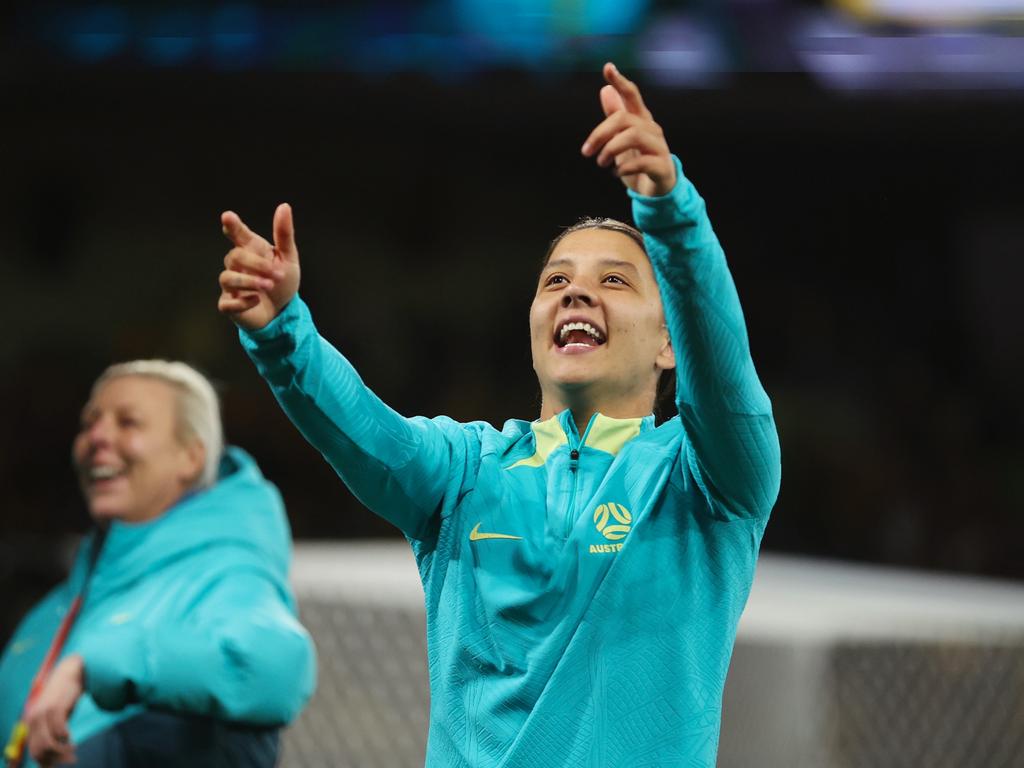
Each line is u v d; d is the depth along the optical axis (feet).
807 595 53.31
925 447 139.54
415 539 24.21
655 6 127.13
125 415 37.50
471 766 21.65
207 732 31.60
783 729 42.91
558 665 21.36
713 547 22.47
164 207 144.36
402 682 44.70
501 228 149.38
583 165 149.59
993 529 132.98
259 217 146.30
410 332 145.79
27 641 37.09
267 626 32.45
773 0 126.72
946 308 146.72
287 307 21.50
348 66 128.47
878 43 126.11
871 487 135.95
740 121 134.72
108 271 142.61
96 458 37.19
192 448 37.83
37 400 132.05
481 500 23.20
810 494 136.87
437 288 147.64
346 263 147.02
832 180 146.92
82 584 36.83
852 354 146.20
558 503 22.77
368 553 63.00
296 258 21.68
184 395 38.27
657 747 21.09
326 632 45.57
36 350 138.72
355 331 144.87
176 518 35.86
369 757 44.37
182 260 143.74
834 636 43.75
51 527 118.52
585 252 24.36
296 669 32.53
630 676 21.34
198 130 144.46
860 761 43.01
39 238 141.90
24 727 34.22
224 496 36.63
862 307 147.74
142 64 127.44
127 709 31.63
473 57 128.06
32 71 127.85
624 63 127.34
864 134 138.51
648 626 21.65
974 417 142.31
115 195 143.84
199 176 145.28
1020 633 44.68
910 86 127.34
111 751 31.07
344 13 127.75
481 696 21.95
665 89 128.77
